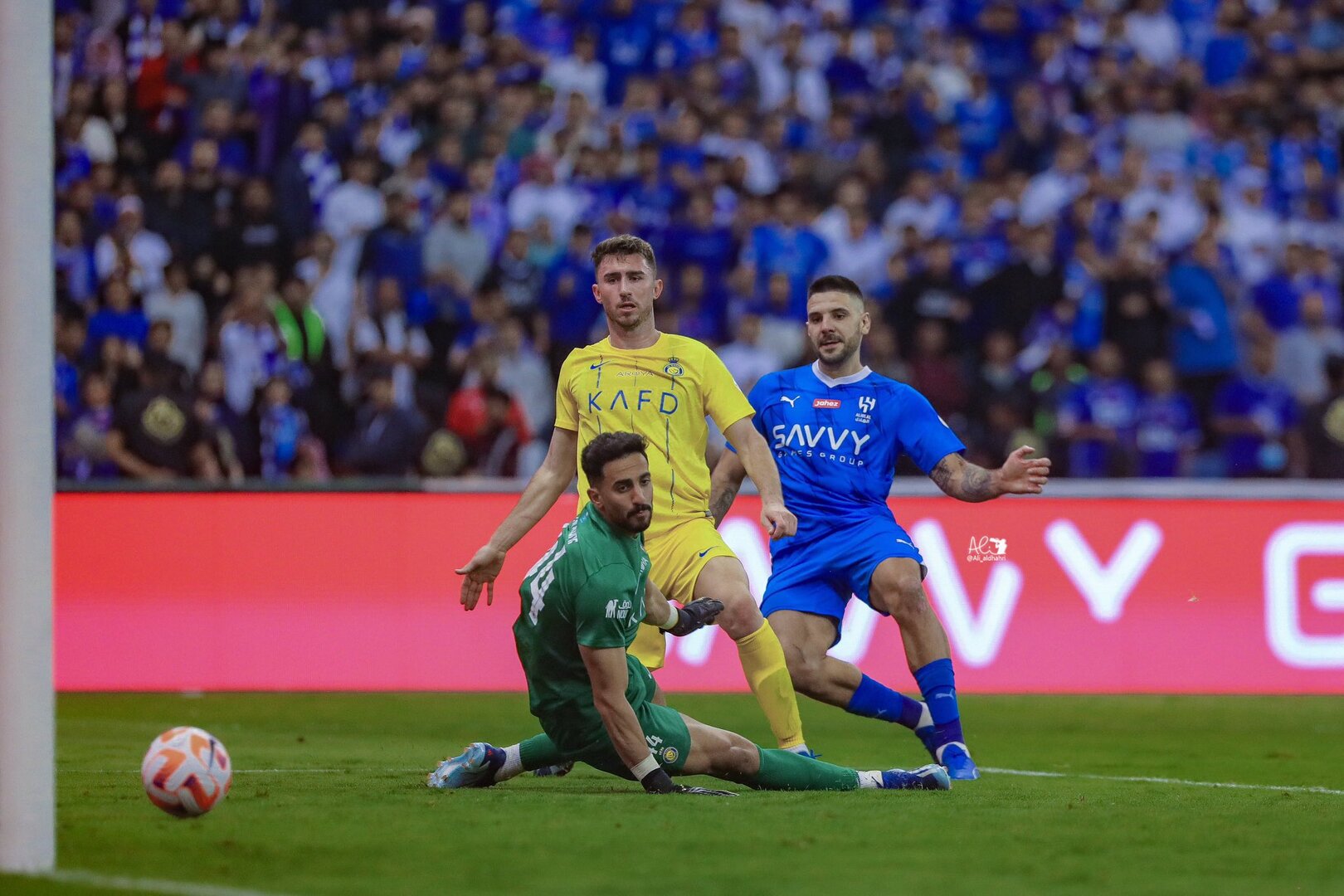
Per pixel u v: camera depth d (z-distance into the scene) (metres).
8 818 13.62
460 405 45.28
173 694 38.72
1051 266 52.00
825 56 64.19
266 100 55.41
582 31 62.50
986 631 39.56
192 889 12.98
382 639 39.31
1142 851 15.54
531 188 54.59
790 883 13.52
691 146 57.00
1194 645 40.09
